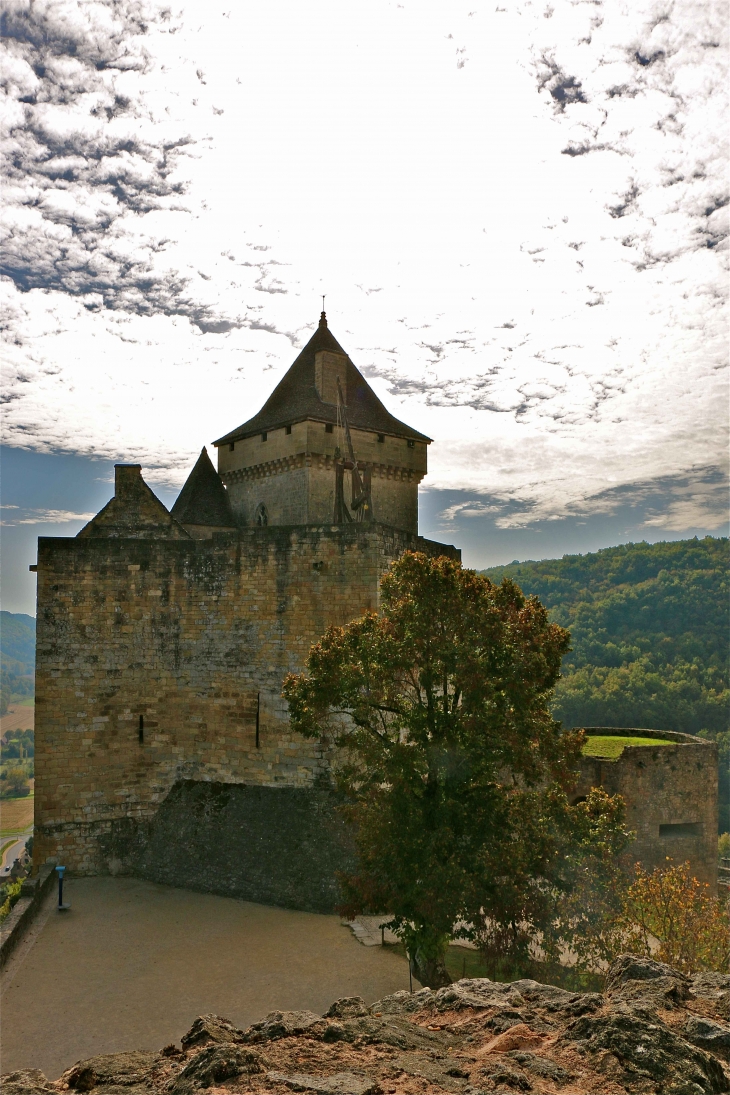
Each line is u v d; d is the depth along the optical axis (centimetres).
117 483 3094
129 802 2614
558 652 1808
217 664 2603
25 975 1848
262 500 4550
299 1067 541
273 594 2527
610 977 739
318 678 1811
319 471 4253
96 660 2619
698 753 3070
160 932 2091
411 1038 608
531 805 1733
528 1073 518
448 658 1670
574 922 1805
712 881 3033
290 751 2448
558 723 1802
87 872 2520
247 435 4559
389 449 4544
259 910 2233
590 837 1766
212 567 2634
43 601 2597
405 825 1658
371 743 1764
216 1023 650
